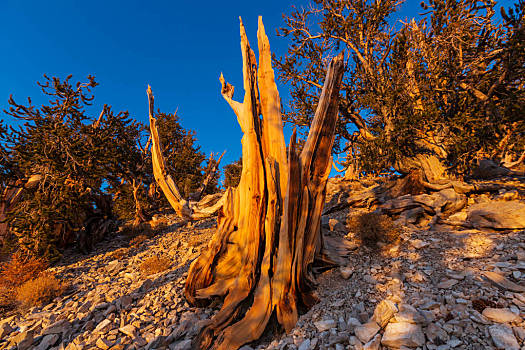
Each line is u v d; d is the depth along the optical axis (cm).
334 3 1336
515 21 783
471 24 1035
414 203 823
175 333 503
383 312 377
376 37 1335
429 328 330
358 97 1245
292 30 1481
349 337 369
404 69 1106
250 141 574
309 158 557
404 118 985
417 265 520
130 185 1833
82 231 1282
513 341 276
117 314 612
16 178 1255
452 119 882
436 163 1014
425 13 1112
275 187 563
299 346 391
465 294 385
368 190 1131
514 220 571
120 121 1557
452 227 686
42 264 964
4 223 1296
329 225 812
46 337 539
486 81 930
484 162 1177
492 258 473
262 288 519
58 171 1205
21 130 1227
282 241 523
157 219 1662
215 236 645
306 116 1454
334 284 539
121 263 1023
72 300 732
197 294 597
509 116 806
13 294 769
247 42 573
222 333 466
